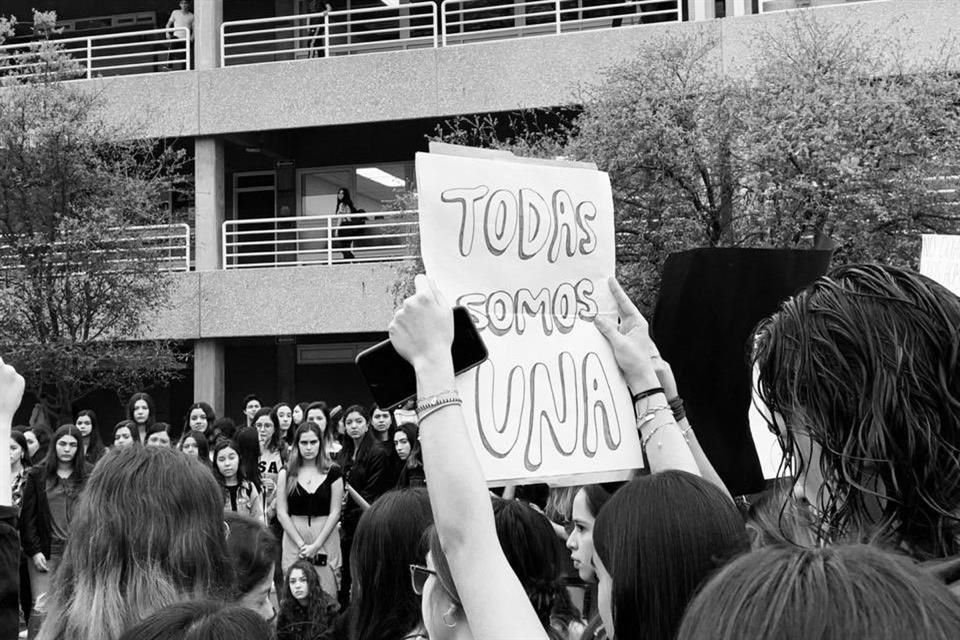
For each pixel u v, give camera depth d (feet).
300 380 69.36
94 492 8.05
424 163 7.25
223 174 64.44
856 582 2.84
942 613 2.78
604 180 7.90
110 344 52.42
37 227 51.55
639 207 41.04
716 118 40.22
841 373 5.47
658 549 6.26
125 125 56.65
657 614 6.24
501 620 5.19
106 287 52.01
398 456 32.12
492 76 59.31
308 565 19.61
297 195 71.31
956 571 4.53
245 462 31.37
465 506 5.44
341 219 69.26
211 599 7.02
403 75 60.59
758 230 39.42
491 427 7.16
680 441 7.75
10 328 50.90
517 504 9.29
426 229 7.19
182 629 6.12
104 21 77.36
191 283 62.34
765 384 5.95
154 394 71.67
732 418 9.82
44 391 53.42
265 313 61.87
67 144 51.01
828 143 37.45
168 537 7.90
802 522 6.57
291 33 74.23
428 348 5.75
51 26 54.39
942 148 38.58
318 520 29.04
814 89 39.70
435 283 7.16
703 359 9.91
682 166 39.96
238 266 63.31
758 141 39.04
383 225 60.90
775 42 44.47
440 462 5.53
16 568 8.92
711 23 53.62
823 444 5.54
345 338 67.82
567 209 7.70
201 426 37.37
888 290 5.56
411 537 9.86
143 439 33.24
